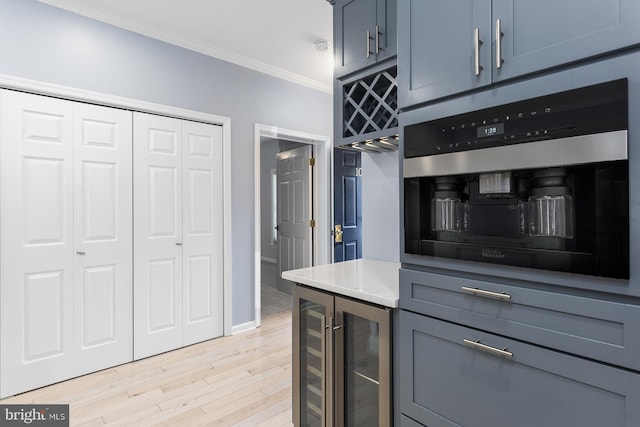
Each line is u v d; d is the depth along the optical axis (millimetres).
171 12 2521
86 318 2479
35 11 2256
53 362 2346
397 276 1717
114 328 2598
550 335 967
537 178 1013
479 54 1096
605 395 875
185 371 2527
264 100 3459
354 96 1987
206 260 3074
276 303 4250
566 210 955
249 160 3352
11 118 2195
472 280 1135
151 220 2766
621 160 830
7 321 2189
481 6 1096
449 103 1191
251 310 3395
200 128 3021
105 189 2549
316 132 3943
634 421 830
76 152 2428
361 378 1484
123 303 2639
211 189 3092
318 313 1669
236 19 2629
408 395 1318
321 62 3389
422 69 1265
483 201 1163
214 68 3094
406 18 1323
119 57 2582
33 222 2271
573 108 908
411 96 1301
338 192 3883
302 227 4371
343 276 1723
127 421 1940
